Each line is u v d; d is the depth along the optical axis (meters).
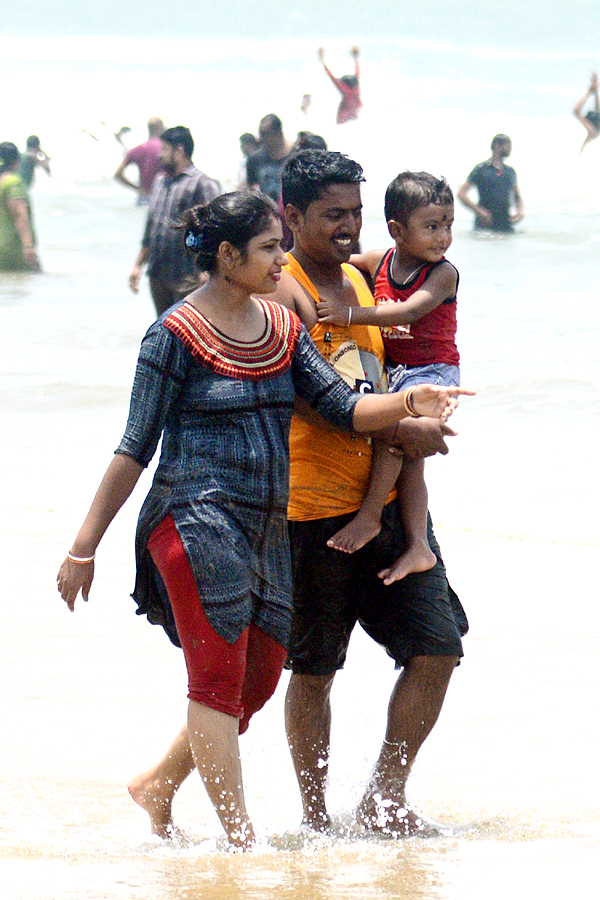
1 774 13.38
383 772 12.48
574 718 14.60
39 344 38.94
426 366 13.15
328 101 117.12
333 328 12.54
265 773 13.82
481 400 30.22
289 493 12.02
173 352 11.39
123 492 11.59
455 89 123.06
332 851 11.45
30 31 170.00
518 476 24.77
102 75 137.38
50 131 107.88
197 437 11.45
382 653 17.11
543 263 50.31
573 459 25.67
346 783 13.25
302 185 12.24
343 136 91.50
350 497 12.41
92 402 32.31
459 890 10.23
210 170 90.62
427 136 91.12
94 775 13.36
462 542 21.56
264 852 11.45
